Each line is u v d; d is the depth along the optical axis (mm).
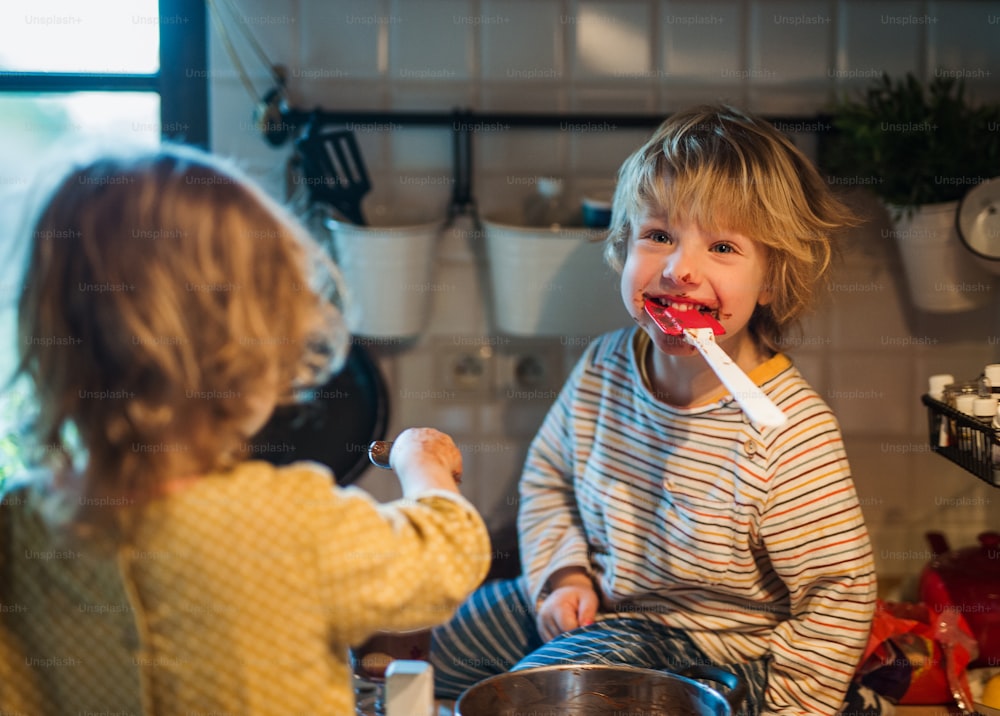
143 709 819
